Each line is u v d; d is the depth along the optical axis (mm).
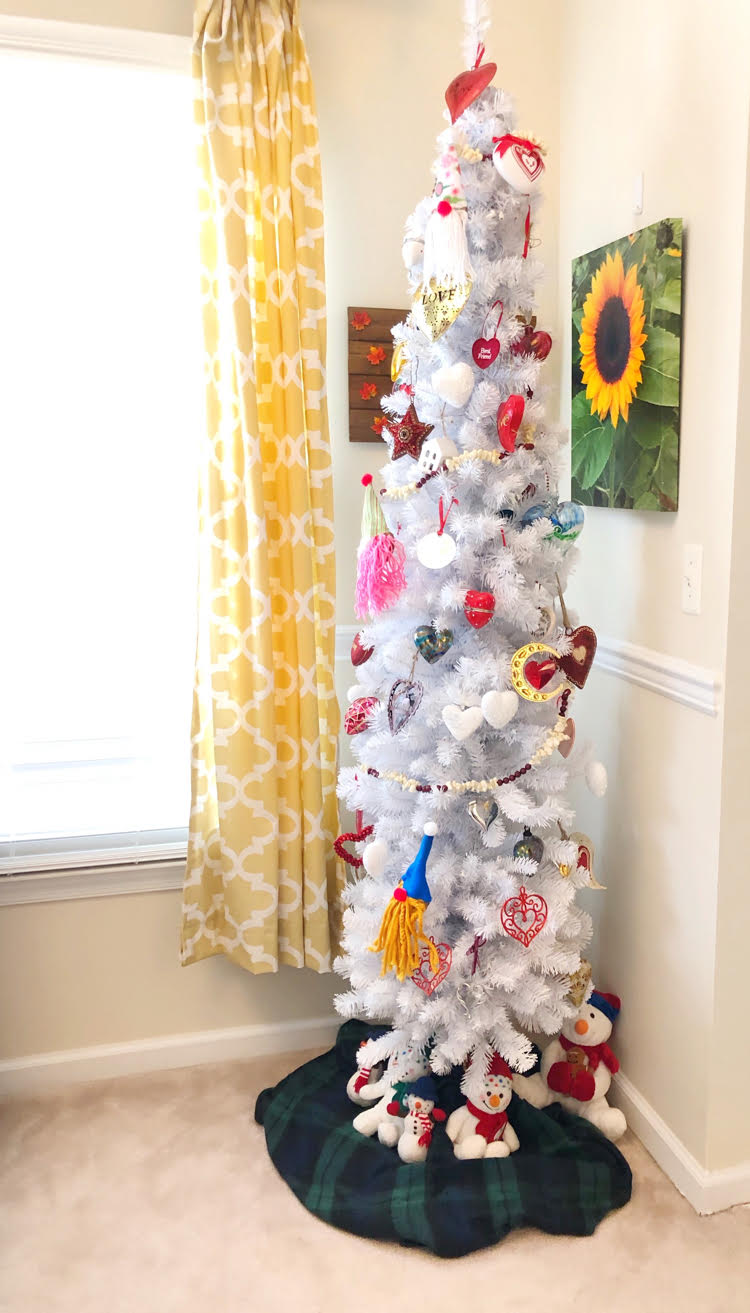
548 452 1982
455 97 1871
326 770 2355
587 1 2217
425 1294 1787
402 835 2045
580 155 2289
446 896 2004
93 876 2332
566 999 2111
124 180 2229
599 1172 1995
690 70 1826
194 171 2154
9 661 2316
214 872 2346
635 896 2168
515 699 1860
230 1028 2488
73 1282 1818
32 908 2332
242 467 2174
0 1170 2098
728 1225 1929
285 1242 1915
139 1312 1754
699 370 1834
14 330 2221
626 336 2020
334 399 2375
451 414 1955
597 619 2299
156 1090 2365
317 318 2188
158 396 2316
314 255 2170
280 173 2119
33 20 2051
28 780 2355
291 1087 2289
